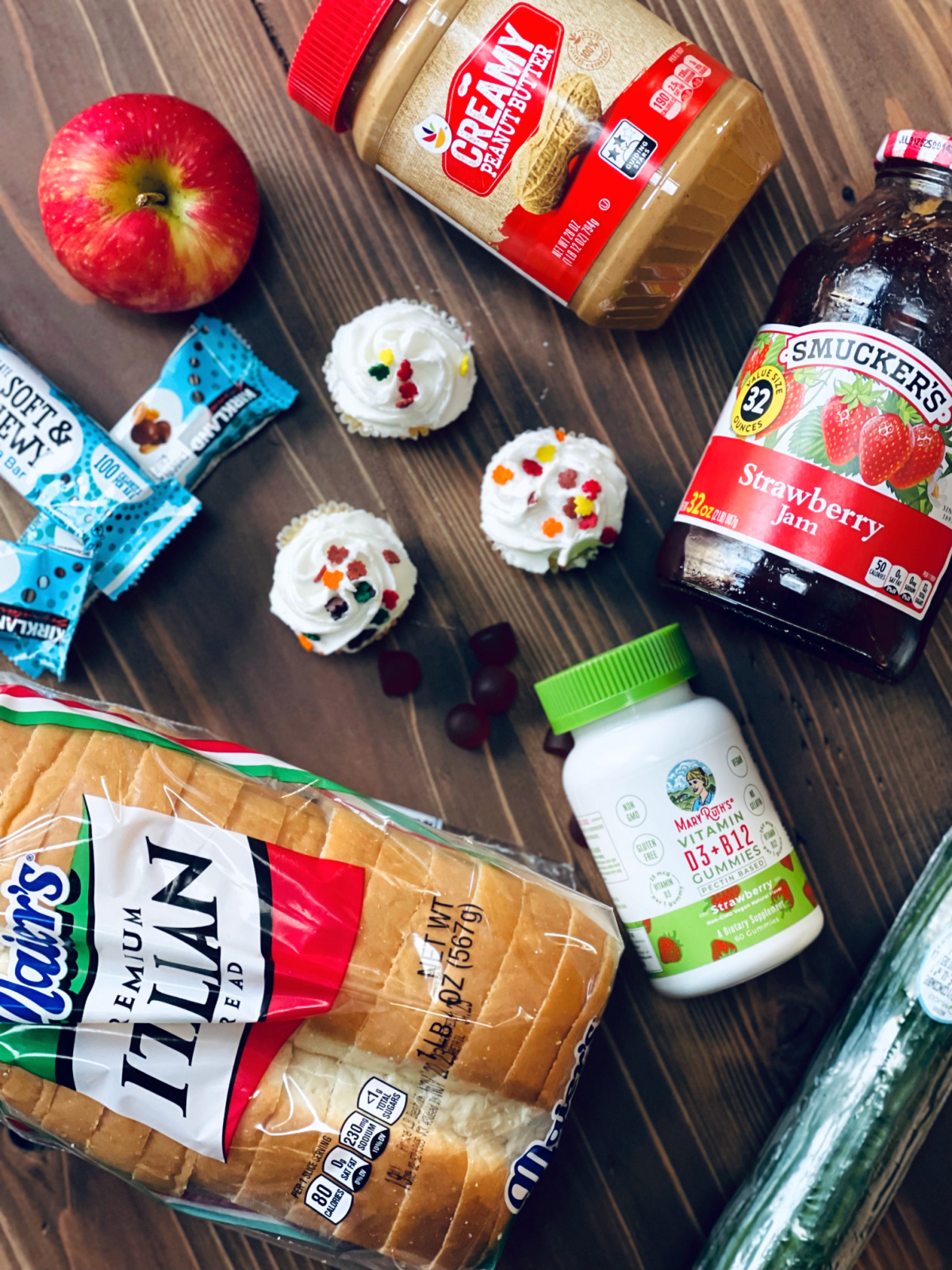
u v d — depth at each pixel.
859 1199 0.51
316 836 0.48
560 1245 0.54
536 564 0.55
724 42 0.54
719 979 0.50
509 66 0.48
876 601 0.49
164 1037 0.46
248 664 0.55
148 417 0.54
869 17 0.54
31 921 0.46
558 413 0.55
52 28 0.54
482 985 0.47
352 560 0.53
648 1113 0.55
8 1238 0.54
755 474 0.49
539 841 0.55
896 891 0.55
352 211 0.55
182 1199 0.48
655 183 0.49
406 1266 0.48
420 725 0.55
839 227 0.50
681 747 0.50
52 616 0.53
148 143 0.50
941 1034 0.51
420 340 0.53
